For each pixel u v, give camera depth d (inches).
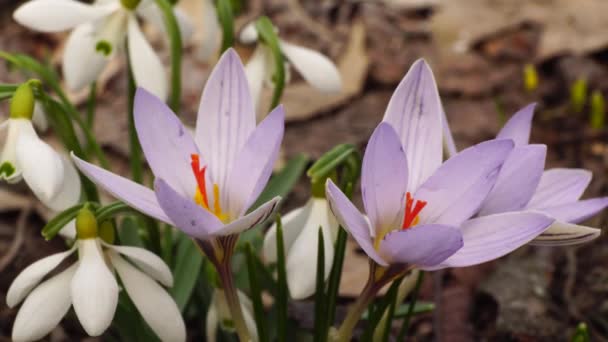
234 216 17.2
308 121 30.7
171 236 21.3
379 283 17.2
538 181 17.4
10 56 20.0
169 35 21.0
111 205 17.8
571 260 24.1
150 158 17.1
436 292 22.9
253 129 17.3
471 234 16.8
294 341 21.2
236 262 21.1
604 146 30.0
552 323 23.0
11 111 18.4
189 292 20.2
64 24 19.9
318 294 18.5
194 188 17.3
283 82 20.2
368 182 16.6
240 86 17.3
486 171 16.7
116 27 20.3
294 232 18.9
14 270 23.6
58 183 18.0
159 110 17.1
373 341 19.1
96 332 17.1
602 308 23.3
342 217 16.3
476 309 23.5
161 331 17.8
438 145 17.3
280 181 21.9
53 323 17.5
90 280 17.3
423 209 17.0
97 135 29.0
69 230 18.6
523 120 18.1
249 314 19.5
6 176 18.2
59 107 19.0
